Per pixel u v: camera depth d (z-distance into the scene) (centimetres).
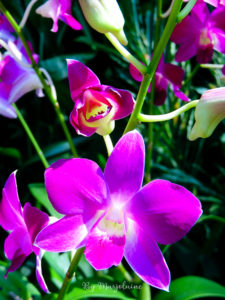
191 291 16
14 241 13
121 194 11
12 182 12
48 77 16
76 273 19
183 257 24
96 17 10
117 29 10
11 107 17
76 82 11
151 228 11
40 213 12
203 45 18
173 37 18
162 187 11
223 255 25
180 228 11
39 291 19
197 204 10
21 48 17
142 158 11
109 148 13
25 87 17
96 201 11
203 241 25
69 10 13
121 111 11
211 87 25
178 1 10
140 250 11
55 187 11
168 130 25
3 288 17
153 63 11
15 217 13
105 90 10
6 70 16
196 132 11
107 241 11
